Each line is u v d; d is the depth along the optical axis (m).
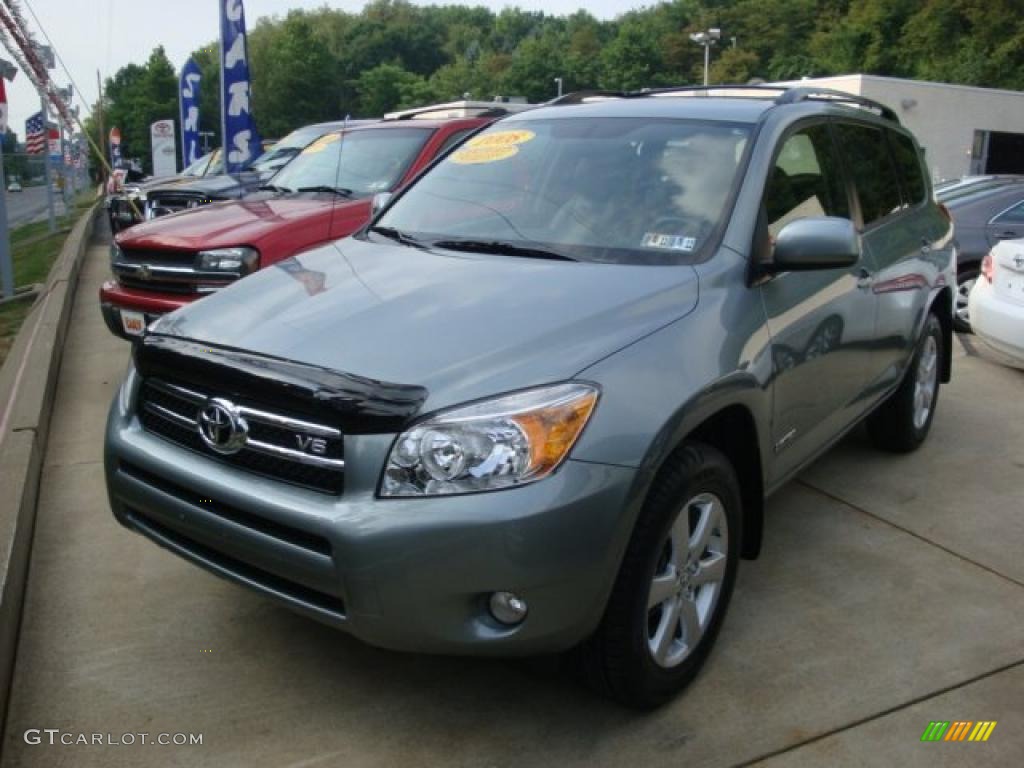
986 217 8.56
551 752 2.71
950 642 3.33
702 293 3.01
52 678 3.00
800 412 3.50
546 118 4.17
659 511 2.62
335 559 2.42
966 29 70.69
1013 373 7.11
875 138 4.73
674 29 113.81
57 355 6.81
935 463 5.13
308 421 2.51
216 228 5.69
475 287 2.98
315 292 3.10
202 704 2.89
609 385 2.55
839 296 3.74
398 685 3.01
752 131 3.61
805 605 3.56
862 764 2.69
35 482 4.44
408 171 6.71
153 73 83.75
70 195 30.17
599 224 3.41
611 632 2.62
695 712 2.90
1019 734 2.84
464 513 2.35
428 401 2.44
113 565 3.75
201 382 2.73
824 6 95.75
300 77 100.88
